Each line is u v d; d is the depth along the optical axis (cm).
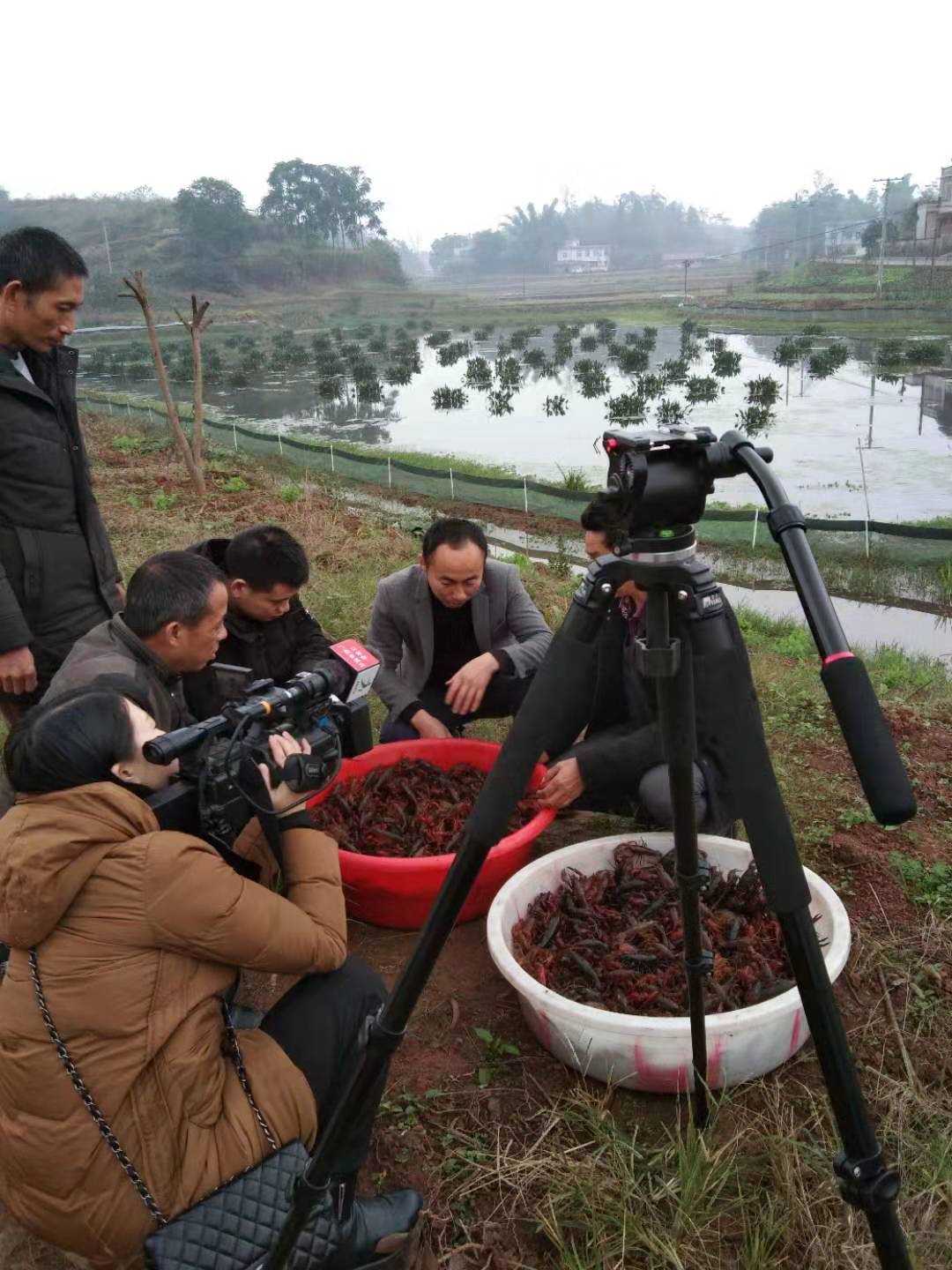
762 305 7919
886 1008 292
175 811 204
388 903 315
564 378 4491
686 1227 220
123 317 9400
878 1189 141
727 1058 246
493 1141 249
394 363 5278
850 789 429
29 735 188
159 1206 184
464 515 1766
